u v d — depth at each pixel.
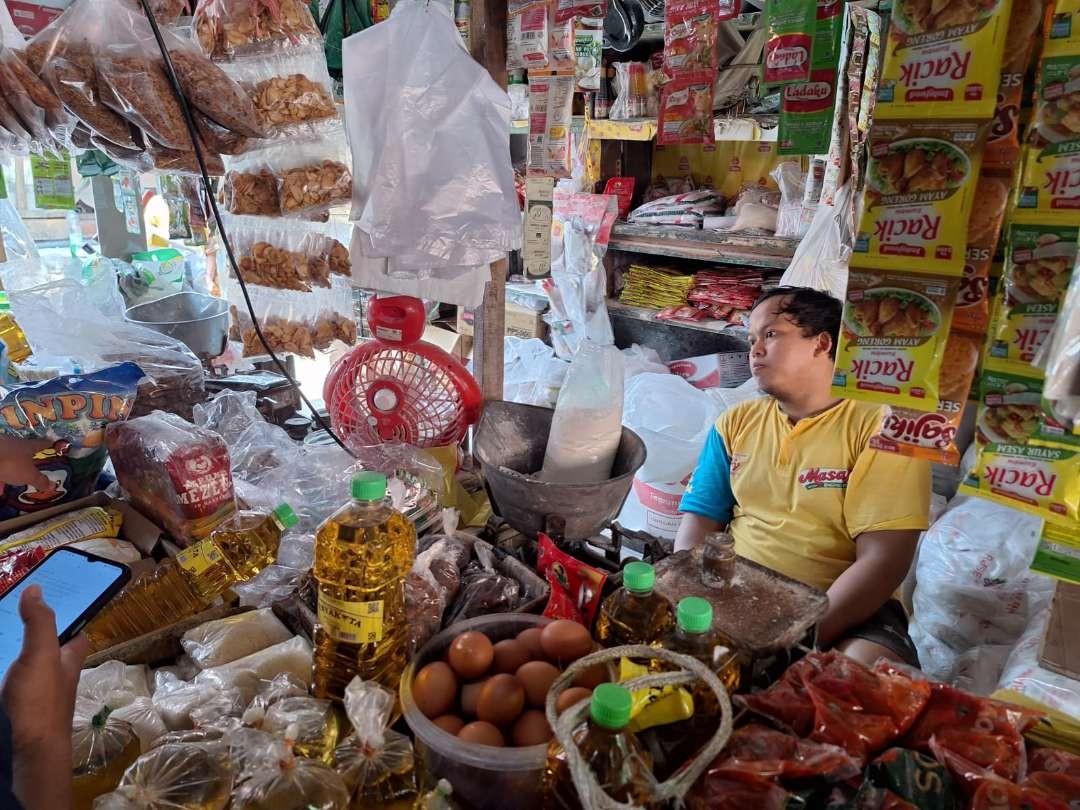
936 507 2.22
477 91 1.28
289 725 0.82
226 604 1.17
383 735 0.83
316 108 1.32
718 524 1.90
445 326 4.29
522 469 1.47
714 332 3.80
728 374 3.54
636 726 0.75
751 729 0.80
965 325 0.82
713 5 1.53
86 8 1.17
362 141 1.31
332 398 1.52
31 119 1.21
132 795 0.72
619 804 0.58
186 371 1.73
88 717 0.88
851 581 1.53
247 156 1.39
